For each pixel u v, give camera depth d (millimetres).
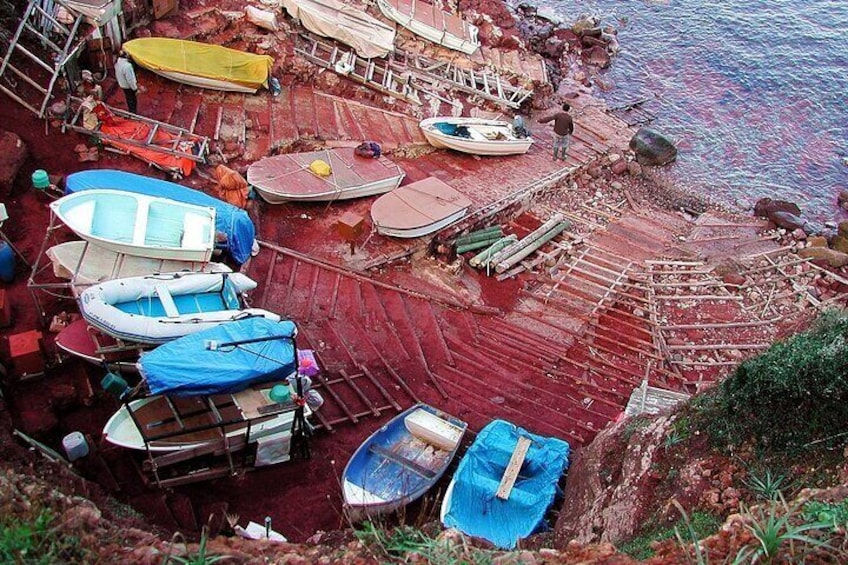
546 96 31281
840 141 34031
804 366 10773
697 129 33469
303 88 25984
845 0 46375
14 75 19578
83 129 19672
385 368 17266
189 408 13703
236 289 16234
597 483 13148
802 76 38250
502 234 22703
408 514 13945
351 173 21875
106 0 21812
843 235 26688
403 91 27203
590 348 19484
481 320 19828
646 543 10219
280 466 14398
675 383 18797
